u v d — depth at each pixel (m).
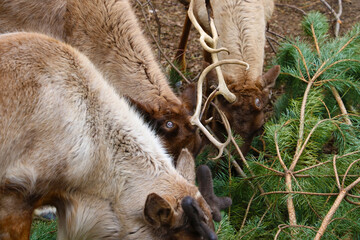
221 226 6.81
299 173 7.87
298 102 8.74
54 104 5.77
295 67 10.00
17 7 8.03
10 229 5.75
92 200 5.85
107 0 8.03
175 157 7.46
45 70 5.87
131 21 8.12
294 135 8.43
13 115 5.71
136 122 6.13
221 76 8.39
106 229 5.82
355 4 14.78
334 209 6.98
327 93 9.75
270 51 12.82
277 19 14.00
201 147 8.30
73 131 5.76
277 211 7.61
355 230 7.27
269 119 10.51
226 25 10.10
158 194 5.64
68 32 8.05
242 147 9.05
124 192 5.80
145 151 5.96
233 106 9.12
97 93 6.03
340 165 7.85
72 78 5.96
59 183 5.81
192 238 5.43
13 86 5.73
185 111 7.57
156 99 7.63
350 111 9.98
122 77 7.87
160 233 5.55
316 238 6.73
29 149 5.71
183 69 11.57
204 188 5.87
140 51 7.98
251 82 9.42
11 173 5.70
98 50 7.95
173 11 13.88
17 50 5.91
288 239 7.11
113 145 5.89
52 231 7.08
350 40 9.79
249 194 7.95
